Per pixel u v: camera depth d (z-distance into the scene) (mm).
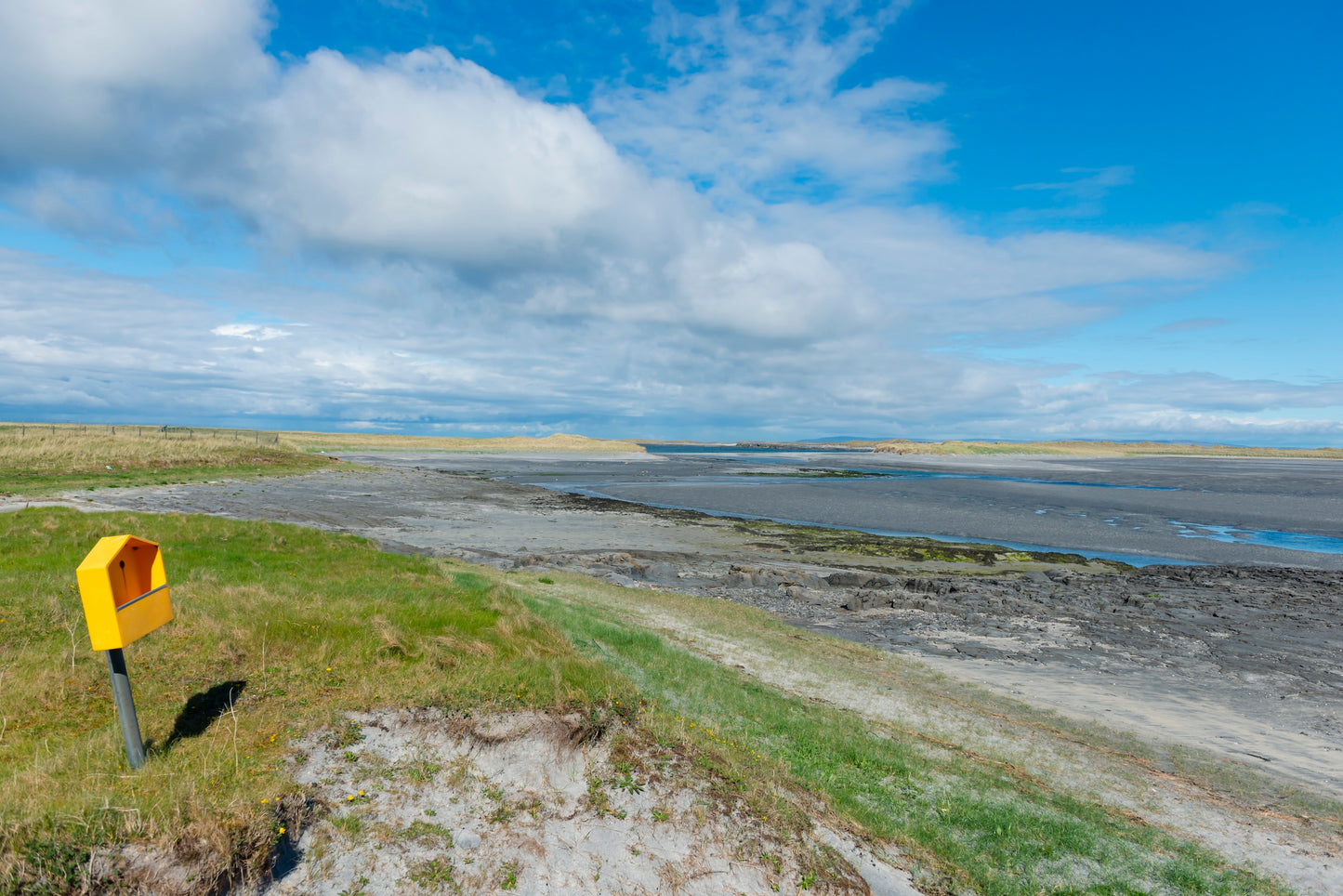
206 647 8297
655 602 21719
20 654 7574
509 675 8086
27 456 43219
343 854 5215
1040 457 163500
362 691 7297
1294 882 7457
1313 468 124125
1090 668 17938
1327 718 14562
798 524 47188
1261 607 25109
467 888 5195
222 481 47812
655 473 95500
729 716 10125
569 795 6332
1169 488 76750
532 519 44531
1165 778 10547
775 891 5816
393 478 64438
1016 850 7309
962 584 29156
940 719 12453
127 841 4551
